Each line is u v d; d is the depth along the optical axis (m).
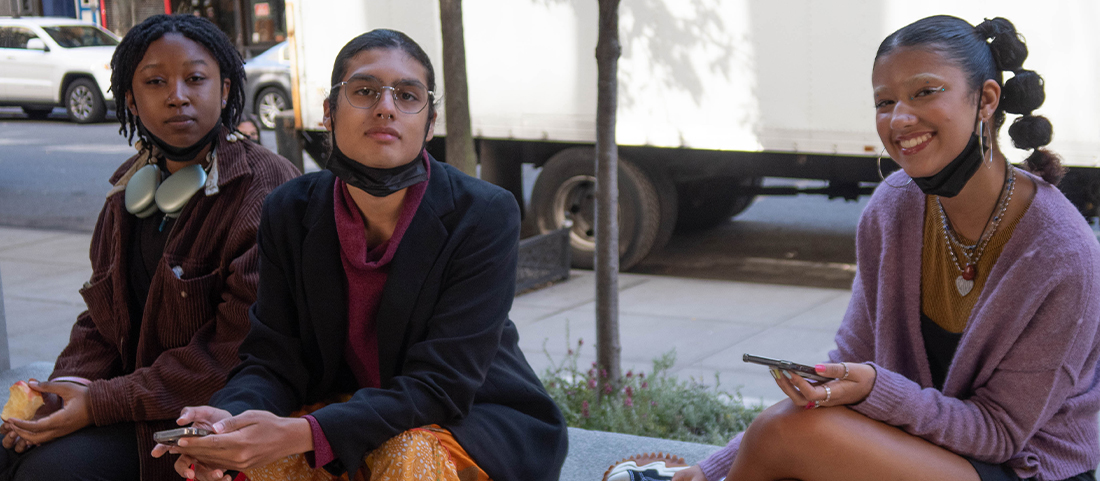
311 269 2.12
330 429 1.87
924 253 2.08
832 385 1.85
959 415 1.89
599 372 4.16
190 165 2.50
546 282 7.41
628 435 3.29
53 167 13.43
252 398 2.04
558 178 7.68
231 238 2.40
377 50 2.01
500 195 2.19
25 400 2.23
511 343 2.37
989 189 1.94
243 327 2.38
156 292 2.41
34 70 18.39
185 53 2.42
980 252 1.99
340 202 2.11
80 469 2.19
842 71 6.64
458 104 4.78
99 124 18.45
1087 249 1.86
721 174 7.47
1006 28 1.89
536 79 7.57
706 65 7.02
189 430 1.75
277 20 19.77
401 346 2.13
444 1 4.70
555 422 2.30
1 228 9.48
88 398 2.26
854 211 10.31
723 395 4.70
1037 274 1.86
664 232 7.61
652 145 7.28
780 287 7.11
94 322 2.60
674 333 5.92
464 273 2.11
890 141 1.93
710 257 8.25
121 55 2.44
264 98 16.58
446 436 2.04
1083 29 5.88
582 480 2.96
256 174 2.48
